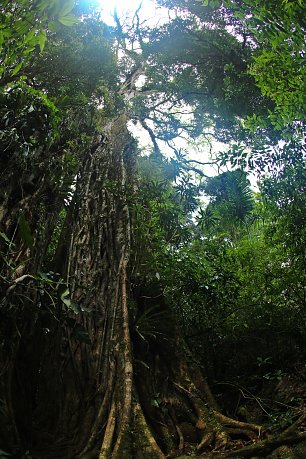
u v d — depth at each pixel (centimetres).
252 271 662
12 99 431
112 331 477
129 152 930
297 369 515
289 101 410
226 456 338
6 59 258
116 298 518
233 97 959
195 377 475
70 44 790
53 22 236
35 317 437
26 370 459
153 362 483
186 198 756
